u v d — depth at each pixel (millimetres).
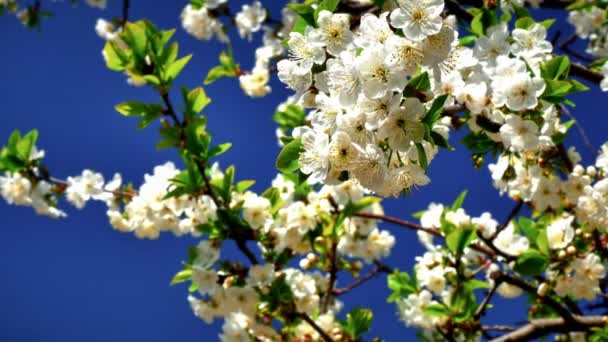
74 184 1463
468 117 1241
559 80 1200
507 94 1164
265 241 1370
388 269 1552
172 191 1322
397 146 1061
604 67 1291
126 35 1281
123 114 1302
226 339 1392
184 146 1317
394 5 1111
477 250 1401
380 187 1062
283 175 1452
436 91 1174
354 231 1490
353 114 1061
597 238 1339
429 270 1434
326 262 1449
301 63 1087
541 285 1363
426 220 1430
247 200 1349
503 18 1284
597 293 1427
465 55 1102
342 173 1072
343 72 1059
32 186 1460
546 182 1318
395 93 1063
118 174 1477
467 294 1394
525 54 1206
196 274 1341
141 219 1442
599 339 1342
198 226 1336
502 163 1323
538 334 1383
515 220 1427
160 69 1283
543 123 1217
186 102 1309
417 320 1465
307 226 1383
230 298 1348
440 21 1054
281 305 1364
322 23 1082
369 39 1062
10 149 1448
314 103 1090
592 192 1314
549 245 1327
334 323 1411
